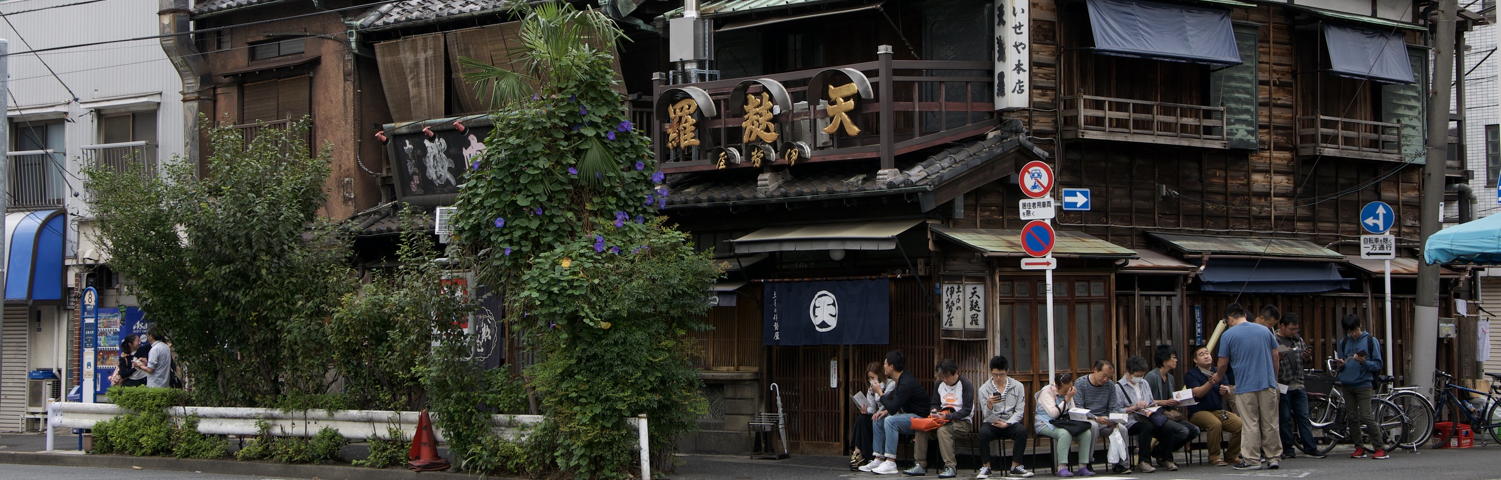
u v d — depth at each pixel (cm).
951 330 1534
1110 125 1719
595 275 1329
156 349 1867
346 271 1608
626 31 1959
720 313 1788
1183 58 1691
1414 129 1980
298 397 1551
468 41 1997
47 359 2398
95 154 2372
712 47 1781
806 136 1661
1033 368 1572
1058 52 1678
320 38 2180
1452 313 2038
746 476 1422
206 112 2270
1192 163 1809
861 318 1590
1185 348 1723
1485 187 2678
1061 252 1525
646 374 1346
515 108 1407
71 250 2364
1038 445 1559
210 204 1612
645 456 1325
